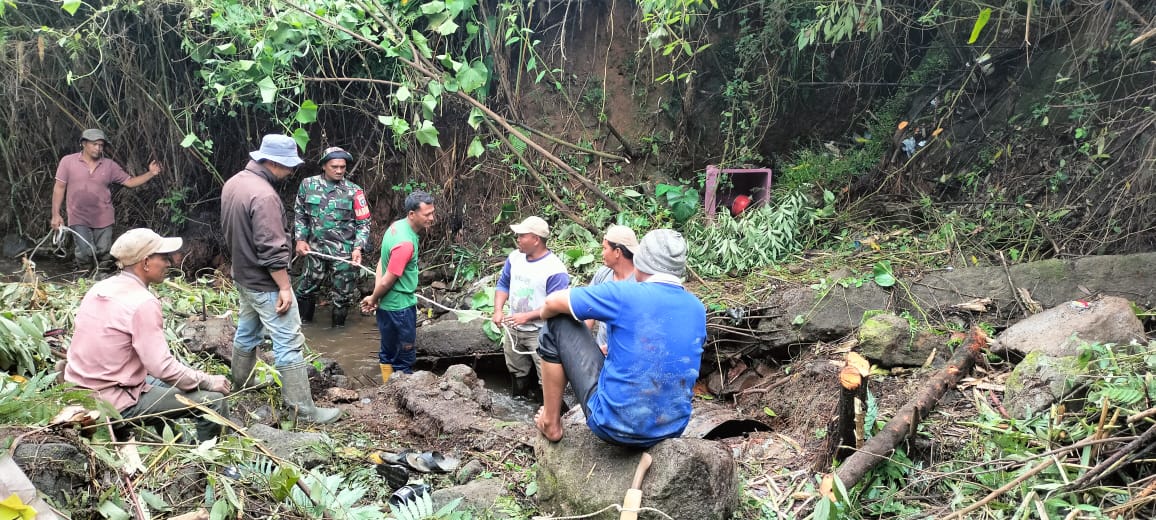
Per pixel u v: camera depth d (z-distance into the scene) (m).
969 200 7.08
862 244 6.82
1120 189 6.18
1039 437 3.67
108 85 8.32
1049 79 7.12
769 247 6.75
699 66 8.55
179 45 8.27
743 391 5.30
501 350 6.00
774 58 8.27
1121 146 6.38
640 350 3.10
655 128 8.62
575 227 7.53
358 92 8.30
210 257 8.62
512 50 8.50
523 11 8.43
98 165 7.80
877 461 3.61
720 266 6.71
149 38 8.21
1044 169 6.84
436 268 8.14
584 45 8.66
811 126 8.51
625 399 3.13
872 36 7.33
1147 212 5.95
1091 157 6.45
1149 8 6.53
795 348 5.49
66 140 8.70
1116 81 6.64
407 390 4.90
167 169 8.69
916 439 3.87
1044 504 3.23
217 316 6.09
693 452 3.18
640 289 3.14
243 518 3.04
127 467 2.91
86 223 7.84
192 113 8.10
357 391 5.25
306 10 6.32
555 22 8.59
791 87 8.33
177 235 8.74
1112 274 5.42
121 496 2.89
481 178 8.40
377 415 4.81
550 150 8.49
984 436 3.90
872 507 3.53
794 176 7.94
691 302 3.23
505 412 5.11
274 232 4.36
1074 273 5.50
